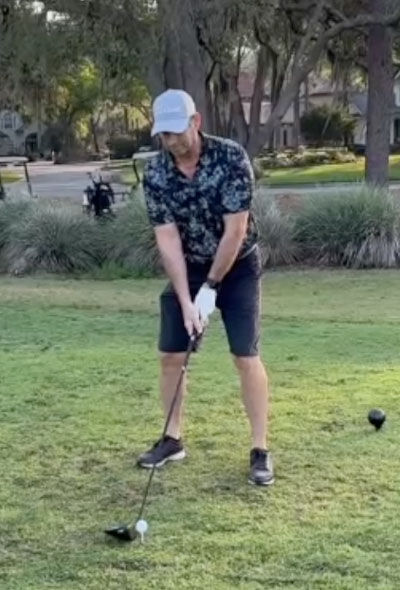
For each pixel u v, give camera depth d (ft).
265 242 44.32
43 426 15.21
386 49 56.80
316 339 23.02
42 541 10.93
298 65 55.83
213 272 12.30
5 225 48.29
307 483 12.50
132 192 53.11
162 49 50.85
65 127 181.98
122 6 49.16
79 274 44.91
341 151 145.38
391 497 11.99
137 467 13.23
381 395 16.69
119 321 26.81
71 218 48.08
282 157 131.03
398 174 101.86
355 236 44.42
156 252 44.11
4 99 58.65
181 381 12.82
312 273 42.65
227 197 12.13
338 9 57.21
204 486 12.48
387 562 10.22
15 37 50.26
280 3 54.60
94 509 11.81
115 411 15.96
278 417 15.35
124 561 10.39
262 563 10.26
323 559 10.30
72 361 19.97
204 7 50.11
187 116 11.84
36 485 12.66
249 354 12.69
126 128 172.35
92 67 59.11
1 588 9.83
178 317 12.94
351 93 85.87
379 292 36.37
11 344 22.48
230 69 57.67
